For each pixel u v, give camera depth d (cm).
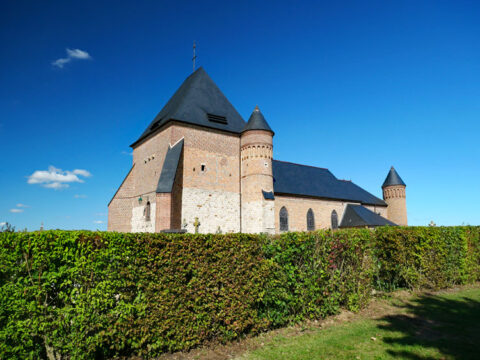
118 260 670
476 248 1568
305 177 4078
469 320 920
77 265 629
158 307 694
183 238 745
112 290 657
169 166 2491
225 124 3058
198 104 2988
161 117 3212
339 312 1001
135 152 3416
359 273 1079
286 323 905
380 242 1273
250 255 830
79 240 638
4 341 568
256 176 2916
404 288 1330
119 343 659
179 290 716
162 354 702
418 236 1339
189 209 2628
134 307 673
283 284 885
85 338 627
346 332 834
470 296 1236
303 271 939
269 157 3005
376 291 1256
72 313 619
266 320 846
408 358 664
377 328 861
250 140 2988
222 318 763
